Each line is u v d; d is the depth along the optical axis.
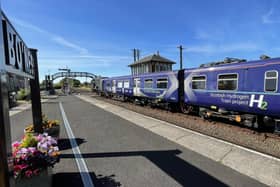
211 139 6.24
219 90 8.86
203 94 9.86
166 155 4.98
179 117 10.70
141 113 12.39
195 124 8.81
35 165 2.71
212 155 4.94
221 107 8.95
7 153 1.62
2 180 1.51
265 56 7.64
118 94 23.59
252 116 7.61
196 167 4.26
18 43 2.62
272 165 4.25
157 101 14.48
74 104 20.02
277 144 5.88
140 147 5.64
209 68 9.42
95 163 4.54
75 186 3.53
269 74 6.71
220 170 4.10
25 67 3.18
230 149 5.29
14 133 7.89
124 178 3.81
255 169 4.11
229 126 8.36
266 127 7.77
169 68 35.72
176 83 12.08
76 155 5.05
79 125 8.88
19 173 2.60
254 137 6.65
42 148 3.02
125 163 4.52
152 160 4.69
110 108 15.62
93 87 52.09
